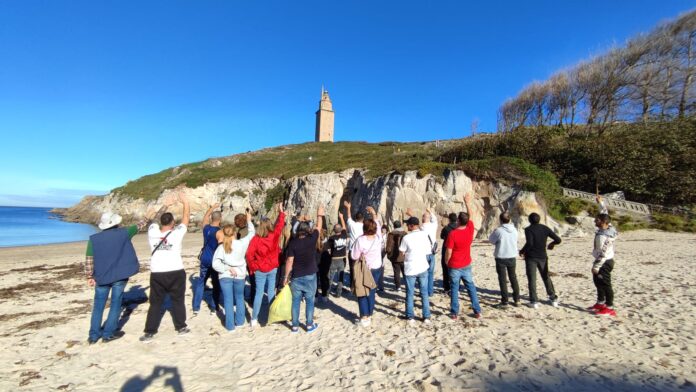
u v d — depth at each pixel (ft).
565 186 80.59
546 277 23.17
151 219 20.20
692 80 96.68
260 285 21.24
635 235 59.47
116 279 18.47
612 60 97.81
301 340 19.10
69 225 176.96
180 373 15.28
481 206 73.97
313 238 20.49
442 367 15.10
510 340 17.76
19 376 14.97
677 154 73.10
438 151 114.21
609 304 21.11
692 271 31.96
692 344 16.31
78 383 14.40
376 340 18.66
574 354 15.84
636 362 14.84
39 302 28.14
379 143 214.69
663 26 98.58
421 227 27.04
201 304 26.71
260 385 14.07
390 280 34.35
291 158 194.08
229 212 153.69
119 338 19.39
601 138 82.43
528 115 115.75
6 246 84.02
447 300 26.04
